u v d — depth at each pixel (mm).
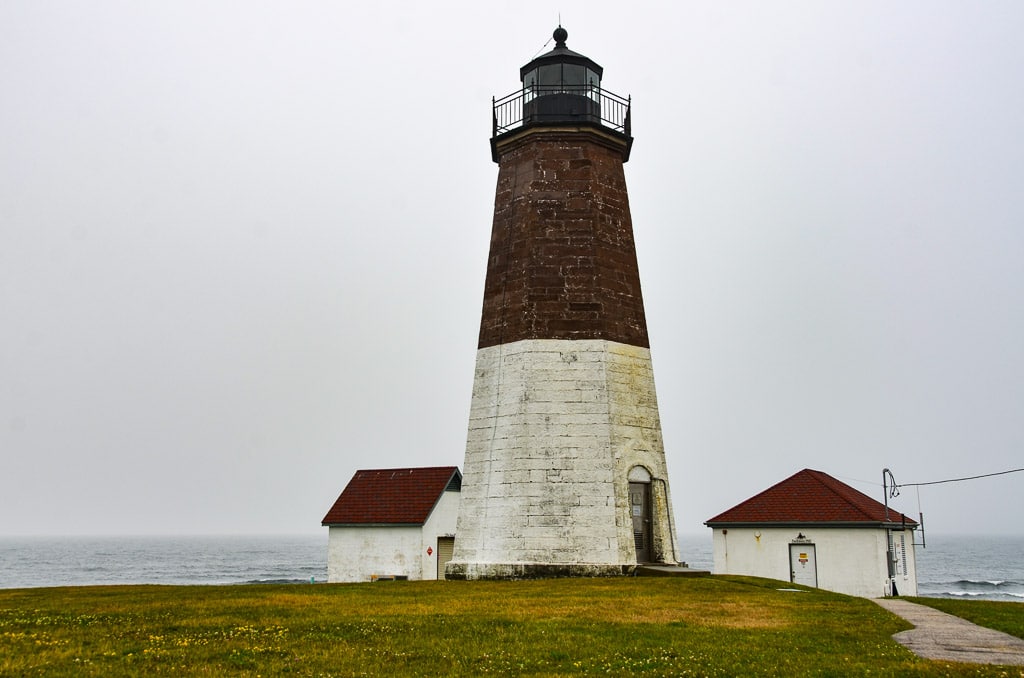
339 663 14625
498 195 31781
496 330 29875
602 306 29266
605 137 31422
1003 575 121250
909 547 41062
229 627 17422
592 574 27031
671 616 19203
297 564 150500
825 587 36719
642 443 29047
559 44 33625
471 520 28688
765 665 14414
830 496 38375
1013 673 13562
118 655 15008
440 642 16172
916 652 15453
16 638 16047
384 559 41938
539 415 28156
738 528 39000
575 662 14719
